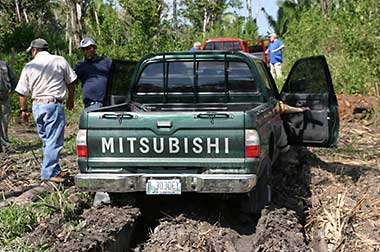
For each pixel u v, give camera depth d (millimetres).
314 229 6344
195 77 7590
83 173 6168
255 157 5898
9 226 6051
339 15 19234
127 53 23062
